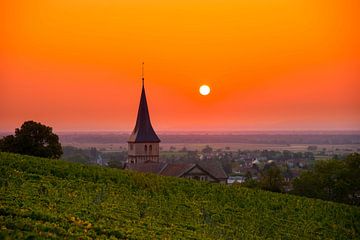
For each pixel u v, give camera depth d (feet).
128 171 288.92
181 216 216.54
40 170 242.78
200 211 231.09
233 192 280.92
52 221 156.46
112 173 268.21
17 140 398.42
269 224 233.35
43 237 133.49
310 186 434.30
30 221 147.13
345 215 272.72
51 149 406.00
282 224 237.45
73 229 150.30
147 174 288.51
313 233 233.14
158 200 238.27
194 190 271.69
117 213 190.70
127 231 161.99
